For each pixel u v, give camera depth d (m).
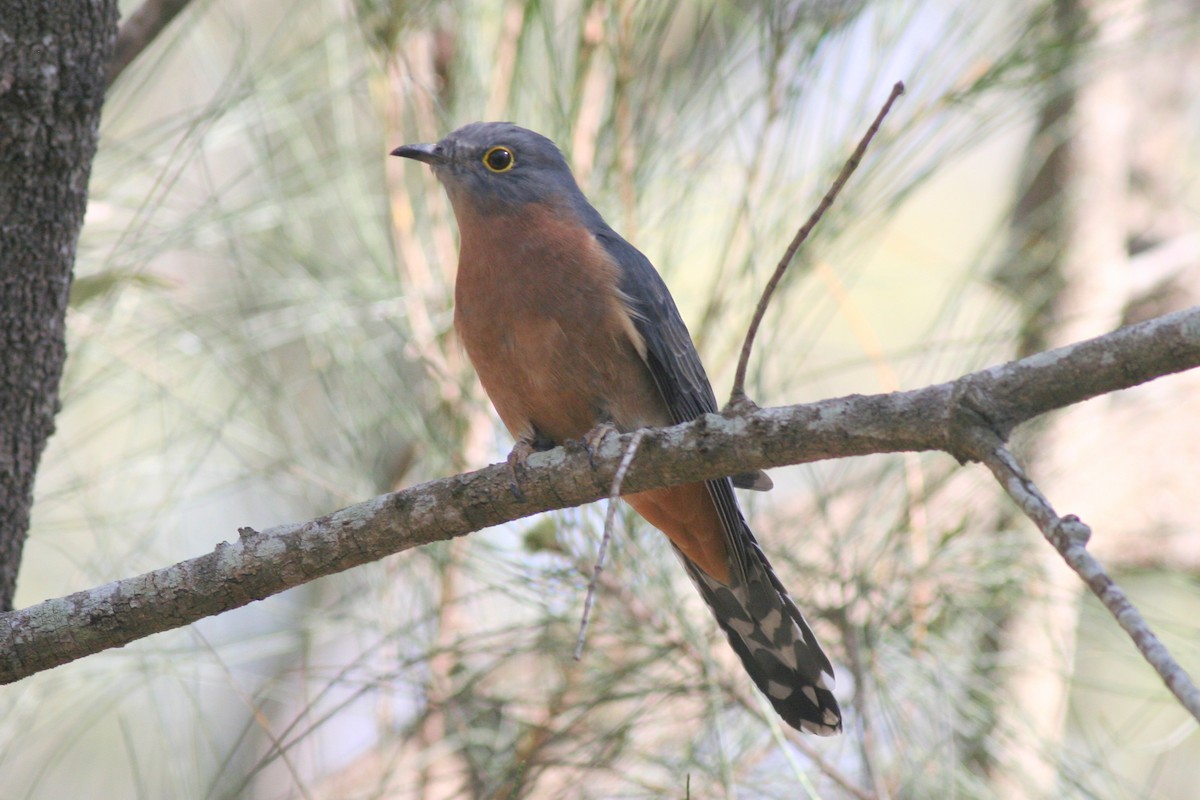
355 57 11.34
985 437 6.47
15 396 8.60
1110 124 13.84
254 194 11.17
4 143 8.35
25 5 8.30
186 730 11.27
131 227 10.36
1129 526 12.52
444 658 9.80
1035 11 10.13
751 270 9.89
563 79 10.74
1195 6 14.48
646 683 9.48
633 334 9.62
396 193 10.65
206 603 7.95
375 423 10.80
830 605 9.32
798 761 9.30
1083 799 9.08
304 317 10.86
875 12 10.08
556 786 9.34
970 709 9.16
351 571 10.97
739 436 7.29
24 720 10.62
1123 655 10.18
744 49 10.56
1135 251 14.60
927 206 17.17
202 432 11.41
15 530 8.70
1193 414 13.24
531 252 9.70
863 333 10.57
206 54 12.47
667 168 10.37
